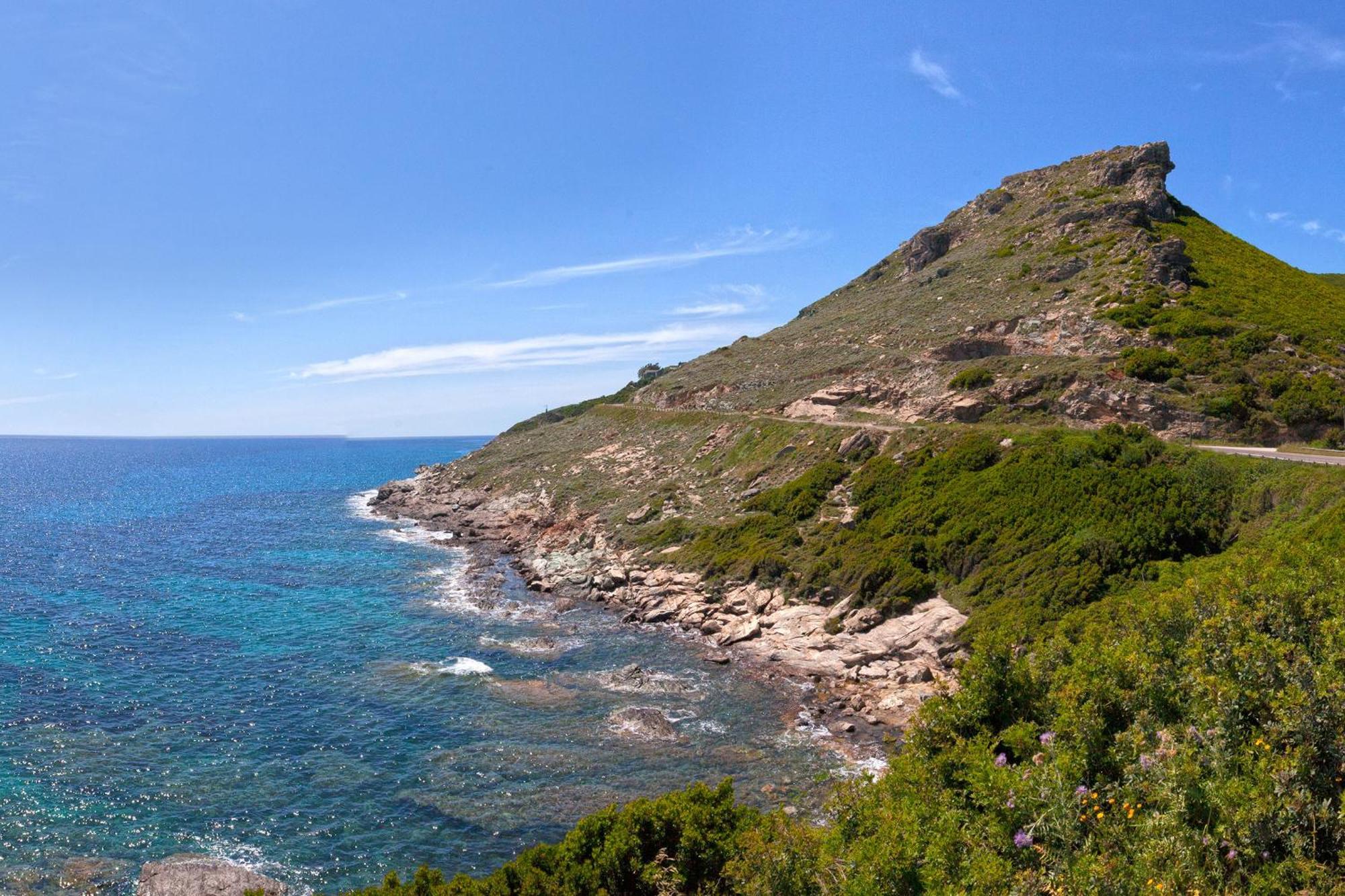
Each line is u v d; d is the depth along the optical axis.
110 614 46.22
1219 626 15.18
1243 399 45.44
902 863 11.41
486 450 119.31
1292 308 58.41
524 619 46.25
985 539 39.06
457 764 27.16
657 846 16.41
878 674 34.56
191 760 27.00
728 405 82.50
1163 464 39.34
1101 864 9.70
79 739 28.16
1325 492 31.50
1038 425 50.69
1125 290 62.56
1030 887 9.91
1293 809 10.23
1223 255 71.44
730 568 47.62
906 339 74.25
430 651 39.91
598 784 25.84
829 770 26.75
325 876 20.78
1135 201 81.25
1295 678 12.70
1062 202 90.62
